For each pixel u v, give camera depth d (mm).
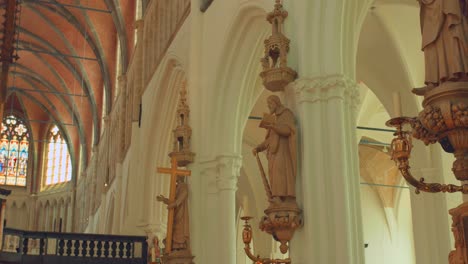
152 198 20109
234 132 13180
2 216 15820
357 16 9578
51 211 42344
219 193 12812
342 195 8570
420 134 5062
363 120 19641
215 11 13883
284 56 9227
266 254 21484
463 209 4777
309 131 8922
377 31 14844
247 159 21516
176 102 19219
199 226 12719
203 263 12445
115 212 24938
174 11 18000
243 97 13312
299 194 8875
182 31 16625
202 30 14555
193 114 13641
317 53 9195
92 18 30797
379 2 14031
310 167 8773
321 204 8609
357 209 8719
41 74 39031
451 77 4902
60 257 18062
